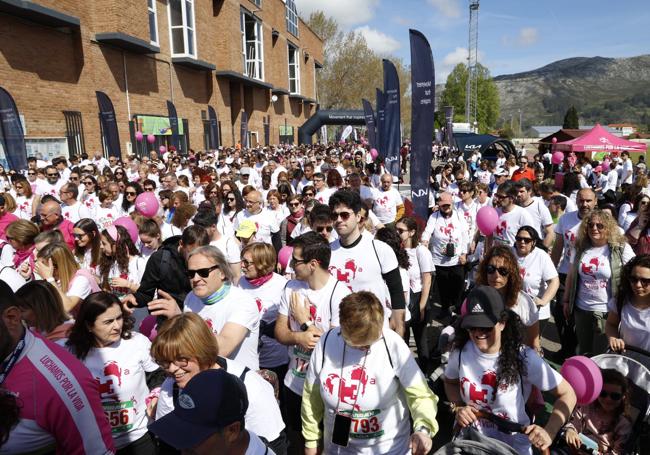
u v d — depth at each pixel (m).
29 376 2.07
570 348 5.66
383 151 14.49
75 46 16.81
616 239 4.65
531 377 2.74
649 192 7.76
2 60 13.83
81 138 16.86
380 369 2.62
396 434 2.70
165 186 9.77
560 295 5.89
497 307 2.66
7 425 1.85
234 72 29.77
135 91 20.48
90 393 2.24
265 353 4.08
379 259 3.80
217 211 7.04
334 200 3.75
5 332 2.05
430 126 7.88
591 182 18.72
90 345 2.93
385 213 9.17
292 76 52.22
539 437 2.56
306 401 2.82
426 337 5.35
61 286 3.96
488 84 96.06
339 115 46.59
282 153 27.11
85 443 2.21
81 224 4.76
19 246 4.85
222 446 1.60
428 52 7.70
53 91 15.76
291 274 5.12
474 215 7.88
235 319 3.12
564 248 5.93
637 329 3.79
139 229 5.48
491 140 29.55
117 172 10.97
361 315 2.46
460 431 2.86
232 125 34.41
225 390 1.65
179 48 24.53
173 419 1.60
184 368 2.33
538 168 12.55
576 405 3.22
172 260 4.22
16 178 9.70
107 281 4.83
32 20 14.80
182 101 25.06
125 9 18.30
